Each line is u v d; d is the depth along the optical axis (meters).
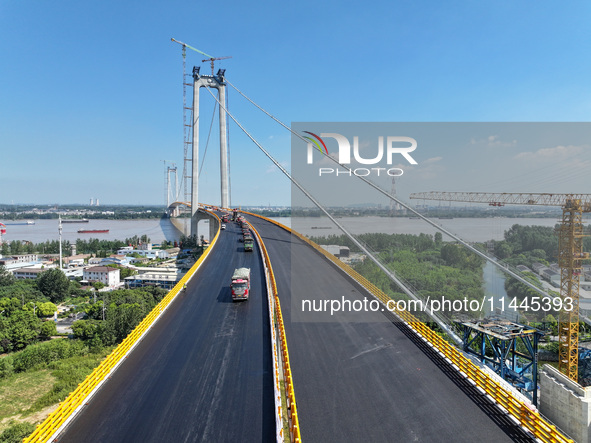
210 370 21.55
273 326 27.39
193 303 33.81
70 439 15.79
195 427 16.52
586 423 21.42
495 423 17.50
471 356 27.08
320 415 17.88
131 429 16.41
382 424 17.30
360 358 23.62
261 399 18.72
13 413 29.09
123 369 21.66
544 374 25.03
